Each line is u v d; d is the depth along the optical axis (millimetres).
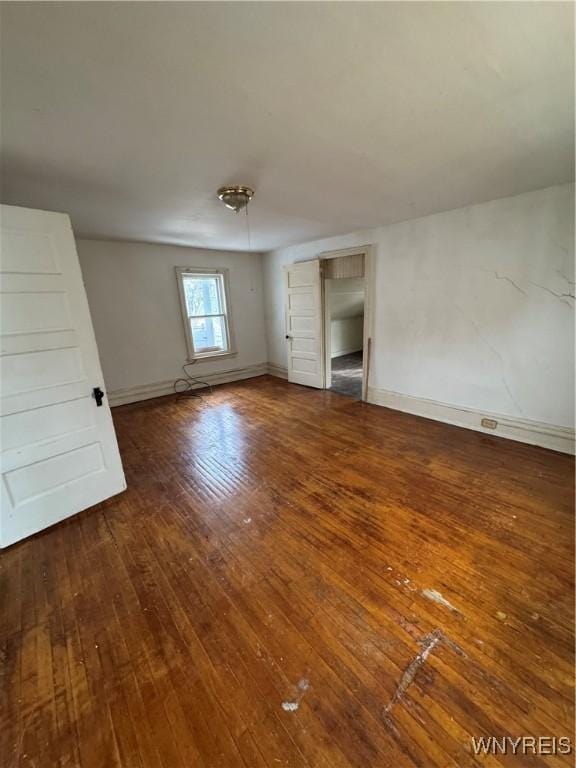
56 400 2137
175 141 1722
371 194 2658
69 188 2357
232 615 1492
